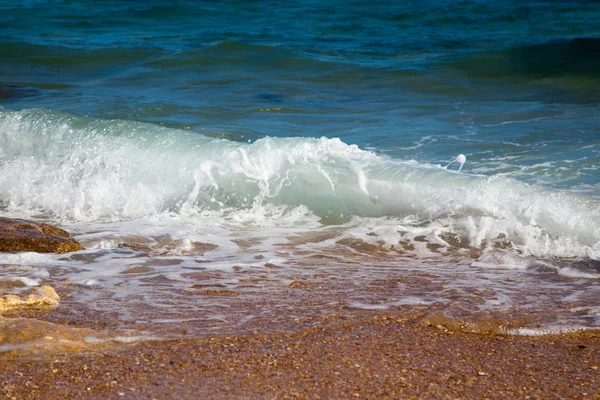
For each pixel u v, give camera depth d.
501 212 7.56
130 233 7.73
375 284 5.94
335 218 8.20
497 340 4.64
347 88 15.34
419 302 5.41
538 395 3.78
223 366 4.12
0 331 4.57
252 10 27.45
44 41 21.02
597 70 16.39
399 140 10.91
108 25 24.89
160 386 3.84
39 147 10.05
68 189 9.20
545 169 9.10
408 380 3.96
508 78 16.00
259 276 6.21
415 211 8.01
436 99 14.20
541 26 23.30
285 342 4.54
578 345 4.55
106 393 3.75
